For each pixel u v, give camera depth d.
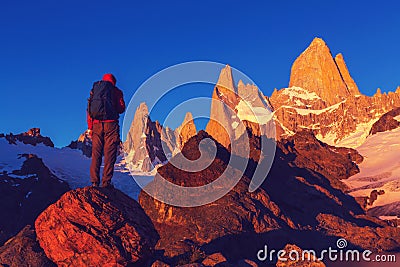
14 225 118.19
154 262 17.38
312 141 138.00
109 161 13.59
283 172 100.06
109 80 13.30
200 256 22.55
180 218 60.34
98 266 13.12
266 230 61.75
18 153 182.12
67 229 13.38
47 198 135.50
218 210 61.44
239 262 21.88
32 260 14.59
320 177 116.62
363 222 89.94
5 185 134.38
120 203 13.94
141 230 13.88
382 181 123.81
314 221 77.25
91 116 13.14
